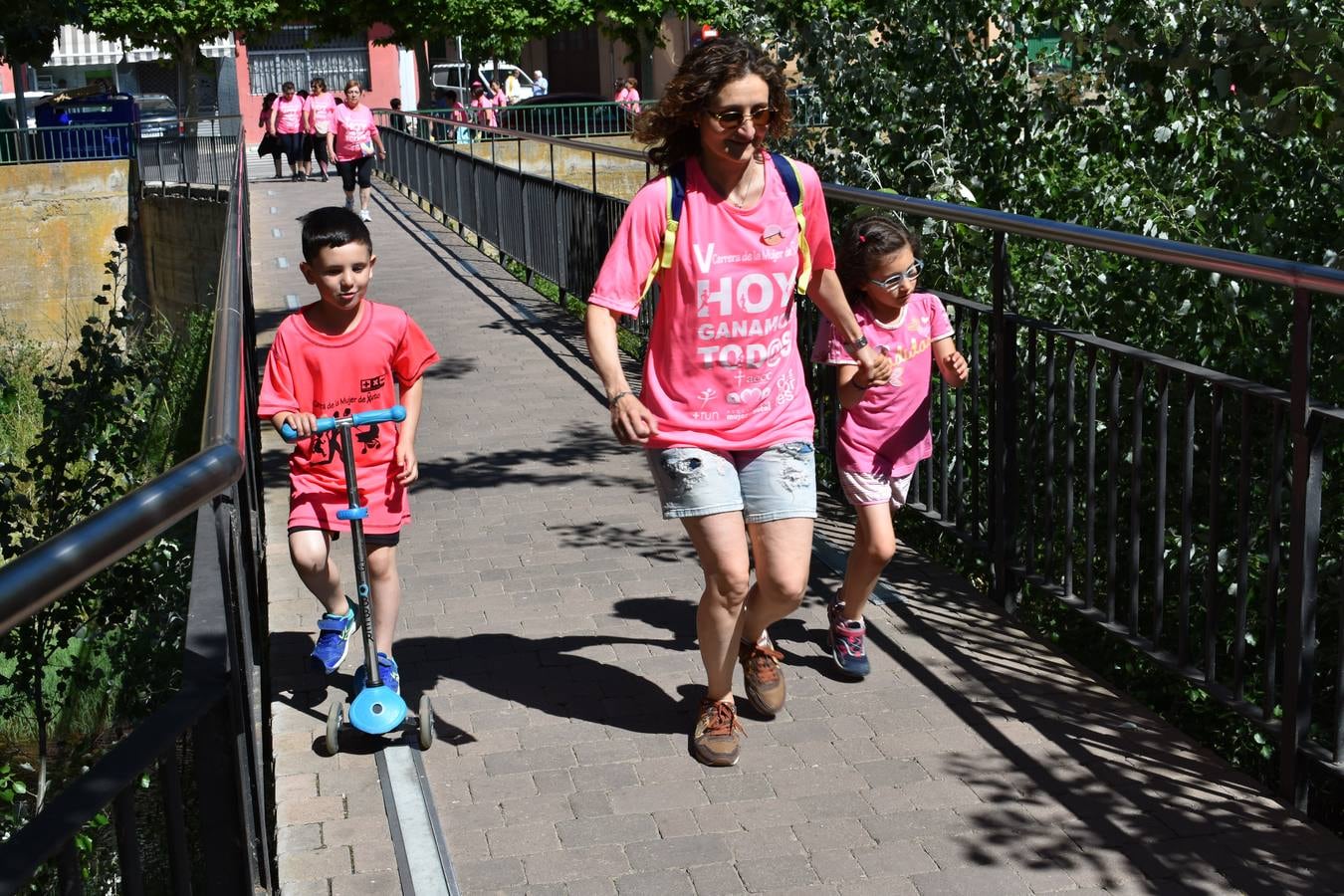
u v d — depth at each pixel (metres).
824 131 7.59
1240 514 3.80
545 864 3.39
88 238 28.08
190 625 2.29
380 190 23.91
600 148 10.36
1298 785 3.60
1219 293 5.00
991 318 4.85
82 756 5.93
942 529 5.43
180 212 25.78
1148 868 3.35
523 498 6.39
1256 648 4.97
